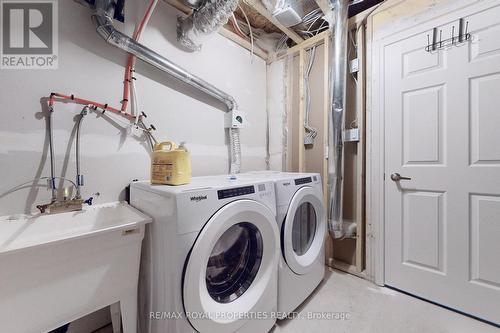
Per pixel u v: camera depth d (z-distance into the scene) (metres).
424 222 1.54
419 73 1.55
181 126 1.72
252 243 1.25
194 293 0.88
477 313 1.34
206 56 1.90
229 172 2.06
